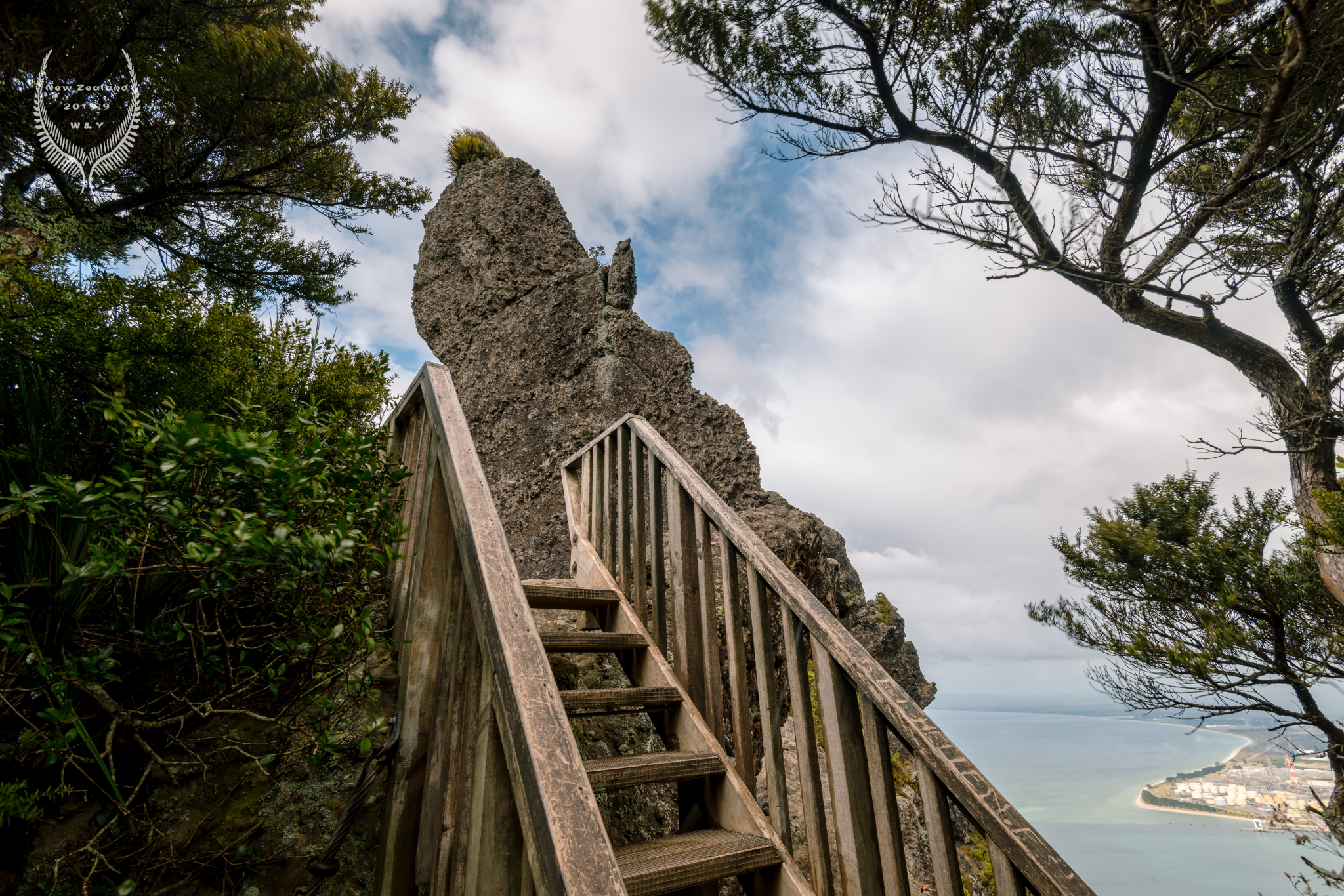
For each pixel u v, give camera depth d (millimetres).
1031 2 5430
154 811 1512
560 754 985
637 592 2656
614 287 5855
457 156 9273
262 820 1600
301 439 1749
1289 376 6551
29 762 1387
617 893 812
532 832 915
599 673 2777
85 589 1447
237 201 7918
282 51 6621
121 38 6438
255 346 2334
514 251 6398
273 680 1512
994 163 6379
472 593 1349
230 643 1454
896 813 1486
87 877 1250
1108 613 8078
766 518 3803
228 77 6543
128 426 1315
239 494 1426
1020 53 5711
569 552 4656
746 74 6250
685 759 1903
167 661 1622
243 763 1654
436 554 1776
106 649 1285
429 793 1487
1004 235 6195
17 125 5867
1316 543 6445
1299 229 6047
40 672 1173
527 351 5914
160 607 1606
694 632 2336
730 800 1904
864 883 1489
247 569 1400
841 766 1615
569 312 5895
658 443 2740
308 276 8008
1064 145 5996
